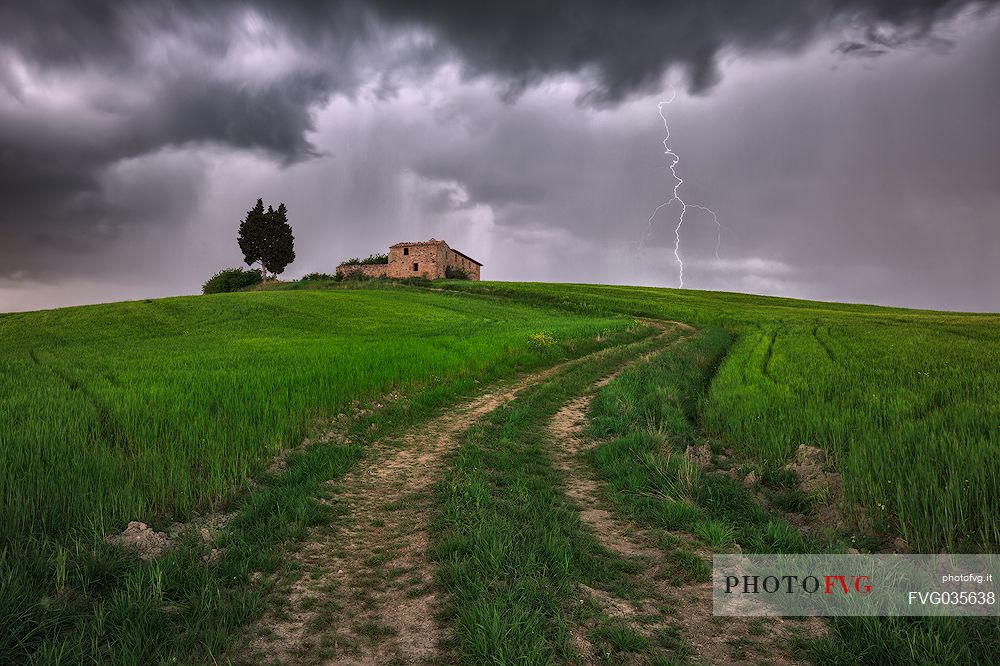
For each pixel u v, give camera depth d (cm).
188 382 1318
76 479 629
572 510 668
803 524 626
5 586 404
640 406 1209
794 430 884
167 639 386
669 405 1197
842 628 396
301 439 978
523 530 566
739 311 5762
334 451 917
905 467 610
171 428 892
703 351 2444
